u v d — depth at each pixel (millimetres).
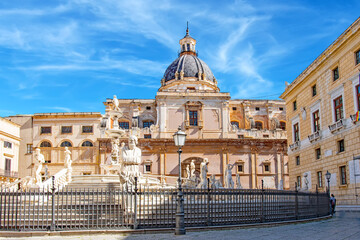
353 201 32031
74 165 63938
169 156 65438
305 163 42688
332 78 36500
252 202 19000
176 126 66875
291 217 20500
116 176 30656
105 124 65812
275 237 14562
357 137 31672
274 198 19875
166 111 67250
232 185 32781
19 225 15875
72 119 65688
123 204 18000
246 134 67500
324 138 37938
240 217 18500
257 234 15516
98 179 30828
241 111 72938
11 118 65750
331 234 15359
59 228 16047
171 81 73875
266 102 74000
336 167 35312
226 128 67250
